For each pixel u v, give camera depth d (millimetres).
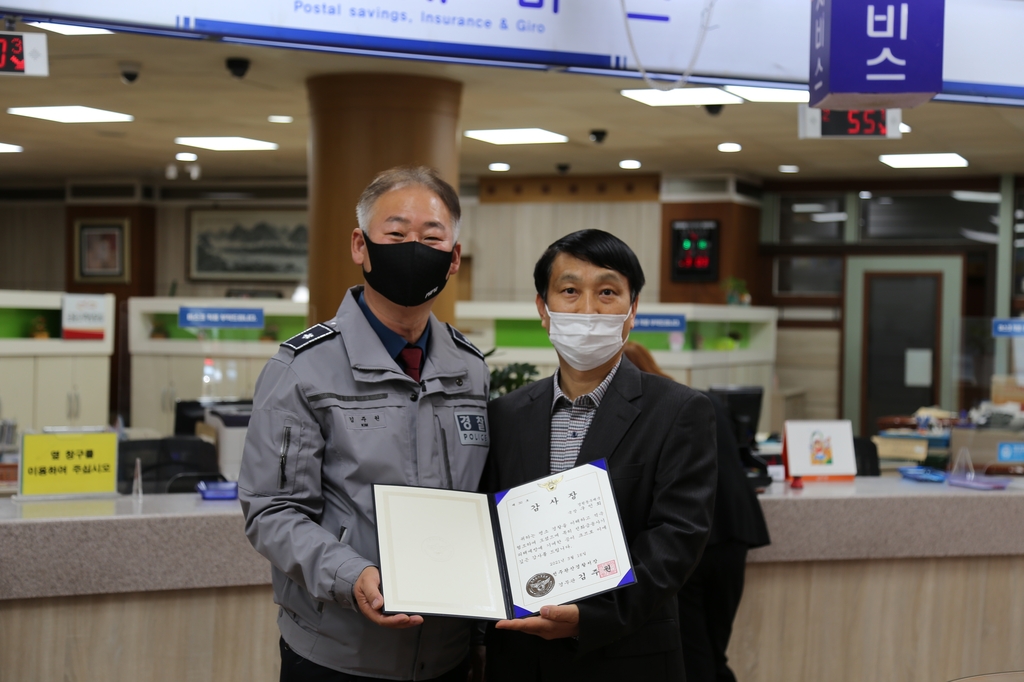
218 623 2533
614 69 2941
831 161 9250
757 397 4609
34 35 3602
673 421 1730
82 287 11773
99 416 7023
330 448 1670
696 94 6328
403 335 1779
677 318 6680
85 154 9789
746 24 2998
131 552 2422
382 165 5578
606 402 1783
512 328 8703
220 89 6445
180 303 7316
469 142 8734
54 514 2457
